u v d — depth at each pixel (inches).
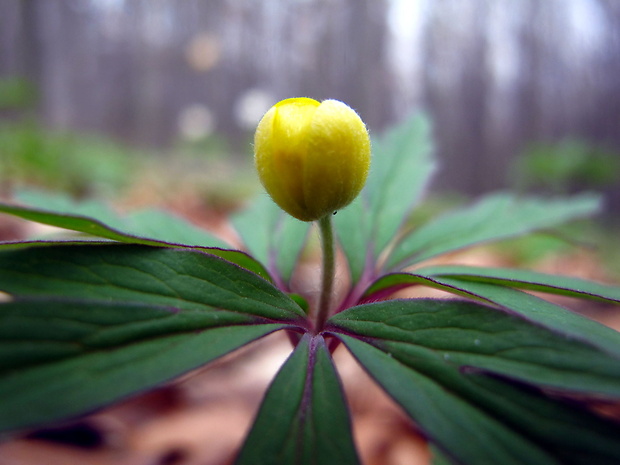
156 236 1.9
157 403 3.1
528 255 5.7
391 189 2.0
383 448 2.8
